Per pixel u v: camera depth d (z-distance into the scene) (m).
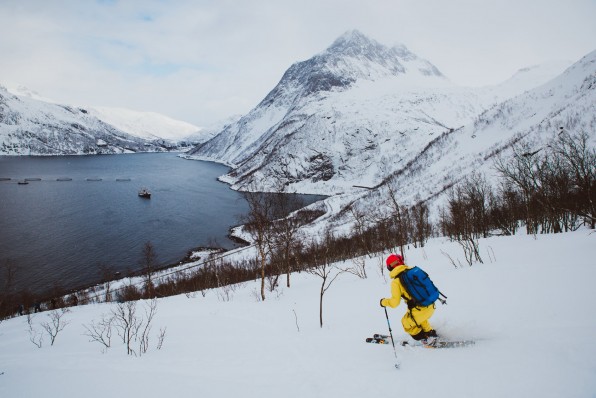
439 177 90.75
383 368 5.84
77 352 11.11
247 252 59.16
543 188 26.52
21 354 12.23
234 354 8.21
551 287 7.69
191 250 64.69
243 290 26.56
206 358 8.10
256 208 26.86
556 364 4.65
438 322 7.09
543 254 11.89
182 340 11.16
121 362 8.45
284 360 7.21
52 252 62.34
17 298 44.19
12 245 65.56
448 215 47.12
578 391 4.02
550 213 25.42
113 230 76.69
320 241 50.00
